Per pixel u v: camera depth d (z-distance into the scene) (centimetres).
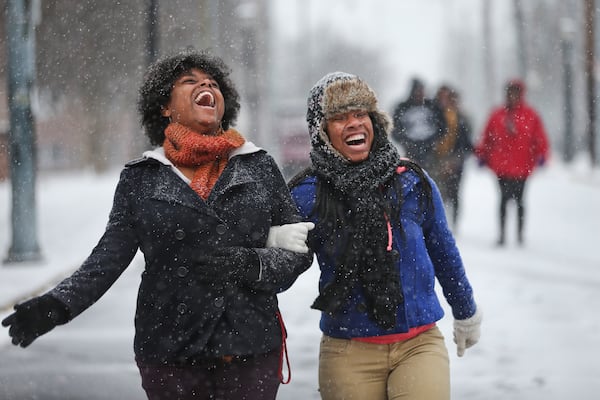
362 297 1010
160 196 927
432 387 985
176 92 976
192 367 931
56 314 890
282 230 946
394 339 1013
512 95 3108
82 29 3947
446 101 3039
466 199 5222
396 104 2997
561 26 8738
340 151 1044
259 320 932
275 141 9712
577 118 12044
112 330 1967
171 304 925
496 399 1425
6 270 2831
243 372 931
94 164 10406
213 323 917
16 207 2980
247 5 6462
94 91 5872
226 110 1031
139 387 1528
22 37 3048
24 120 3014
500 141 3109
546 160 3141
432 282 1030
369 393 1019
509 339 1795
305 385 1525
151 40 3797
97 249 932
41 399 1448
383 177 1018
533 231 3625
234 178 936
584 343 1755
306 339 1841
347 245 1009
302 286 2433
